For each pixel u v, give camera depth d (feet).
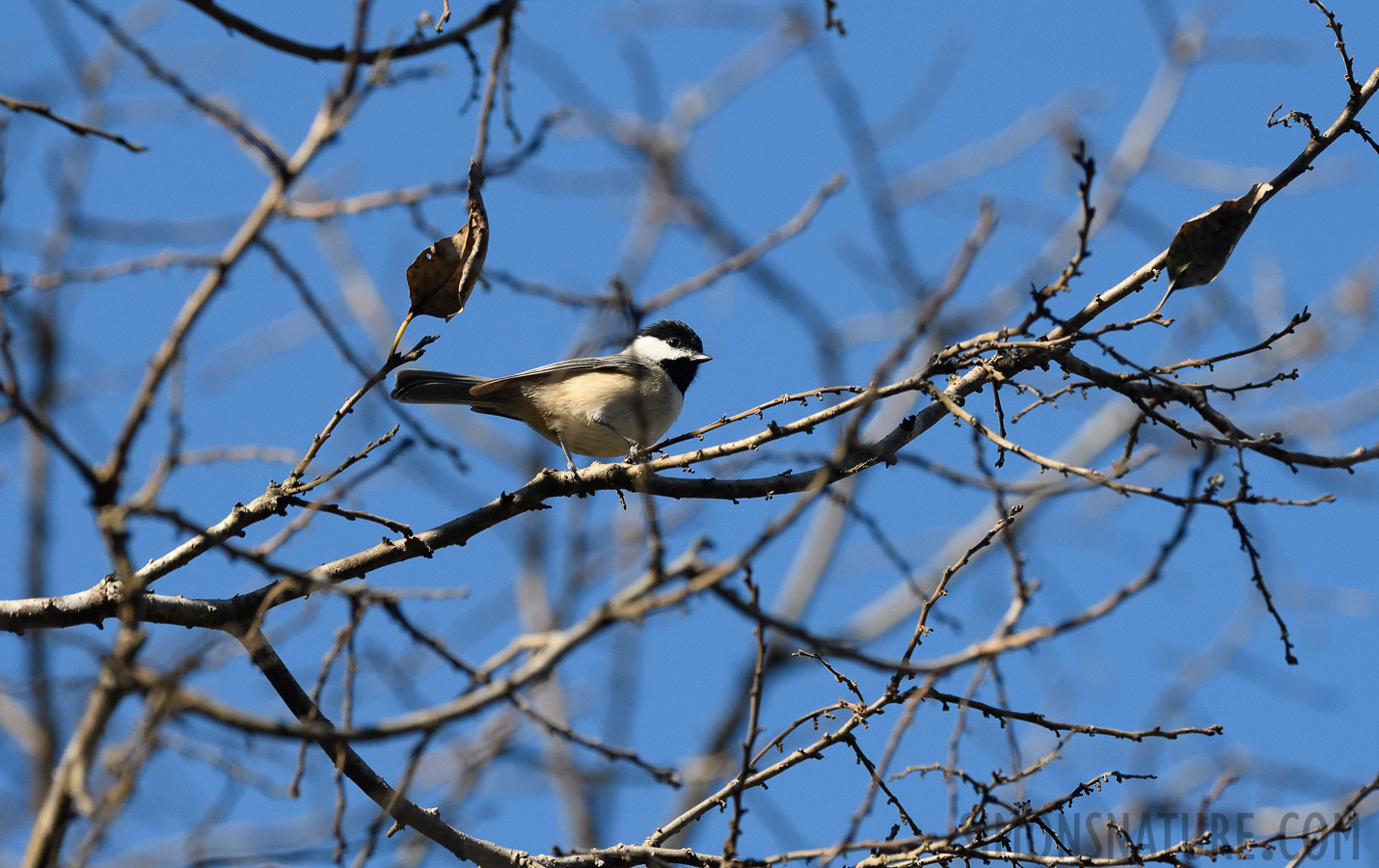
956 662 16.42
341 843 22.62
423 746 20.22
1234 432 27.12
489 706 17.15
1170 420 26.40
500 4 25.76
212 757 22.04
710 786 52.70
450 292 26.20
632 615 16.34
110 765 18.63
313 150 19.81
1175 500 23.71
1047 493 23.15
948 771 26.71
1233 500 24.50
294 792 22.71
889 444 30.50
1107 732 27.02
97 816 17.25
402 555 29.73
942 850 26.08
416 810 27.48
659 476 30.86
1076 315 30.30
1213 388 26.84
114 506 18.45
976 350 26.50
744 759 23.73
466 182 29.50
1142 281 29.89
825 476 16.74
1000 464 27.02
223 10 25.05
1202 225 27.45
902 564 26.78
